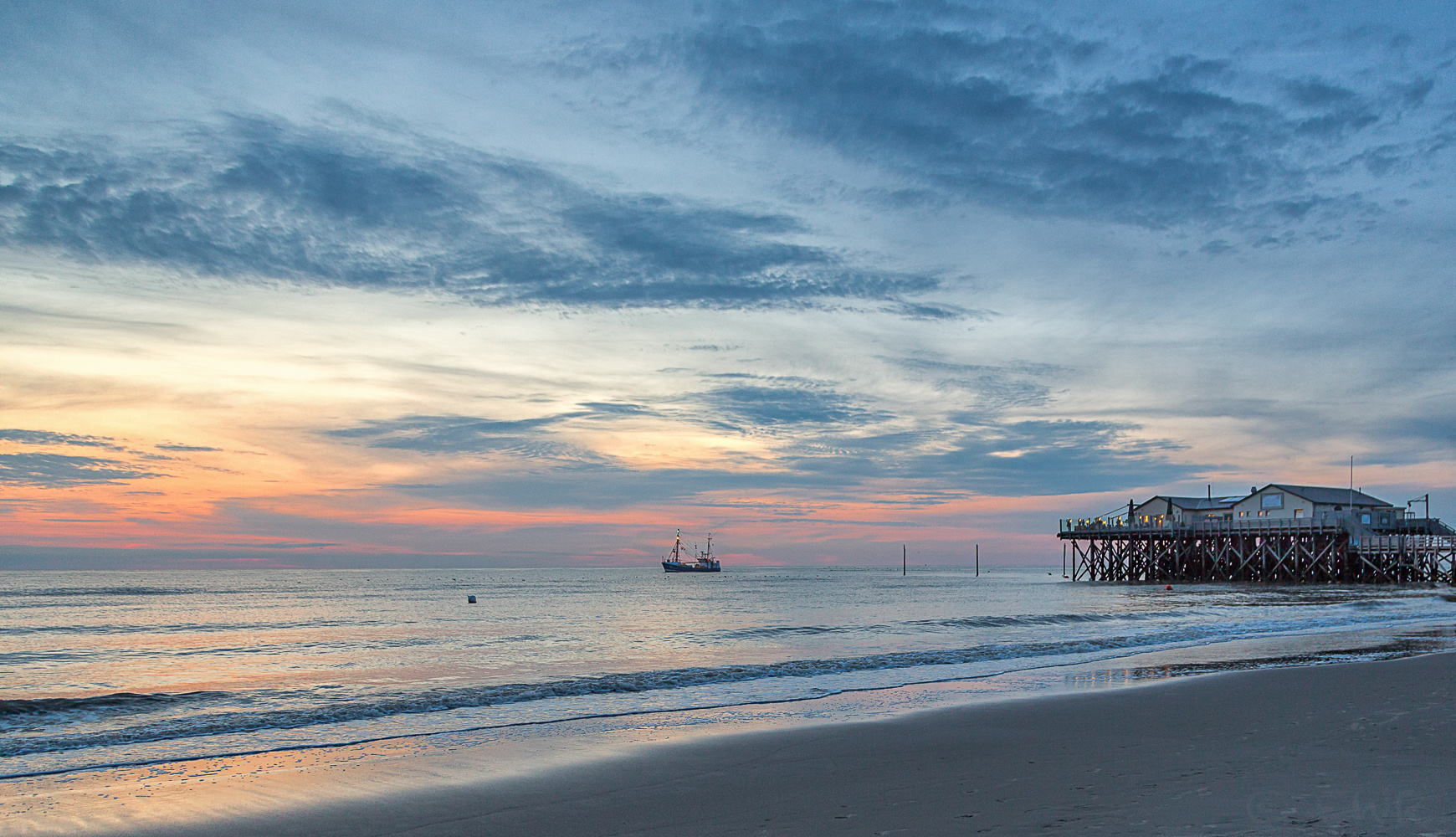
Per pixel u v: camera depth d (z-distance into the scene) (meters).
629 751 12.62
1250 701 15.84
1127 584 92.00
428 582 149.75
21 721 16.77
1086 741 12.64
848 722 15.16
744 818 8.85
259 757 12.84
